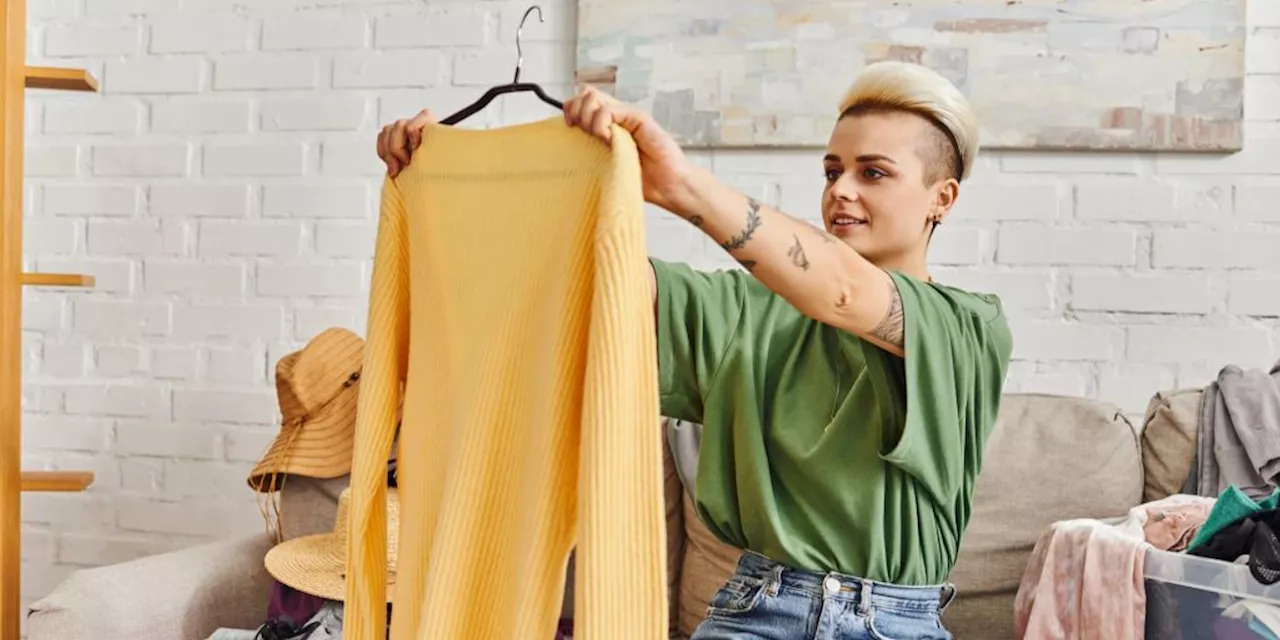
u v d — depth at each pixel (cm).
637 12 237
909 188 133
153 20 262
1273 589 142
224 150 259
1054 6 222
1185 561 152
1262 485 184
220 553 209
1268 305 219
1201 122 218
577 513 97
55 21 265
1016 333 226
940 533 124
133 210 262
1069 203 225
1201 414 197
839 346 128
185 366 260
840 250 109
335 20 254
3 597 197
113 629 180
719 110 234
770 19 232
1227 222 221
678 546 210
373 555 114
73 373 264
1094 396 224
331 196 254
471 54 247
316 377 224
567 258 98
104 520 262
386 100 251
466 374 104
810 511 123
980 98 225
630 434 92
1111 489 195
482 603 100
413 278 112
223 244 259
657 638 92
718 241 104
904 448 115
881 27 228
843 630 118
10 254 198
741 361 129
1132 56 220
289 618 184
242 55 258
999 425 203
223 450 258
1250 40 220
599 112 96
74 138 265
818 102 230
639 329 93
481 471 101
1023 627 178
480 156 107
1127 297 223
